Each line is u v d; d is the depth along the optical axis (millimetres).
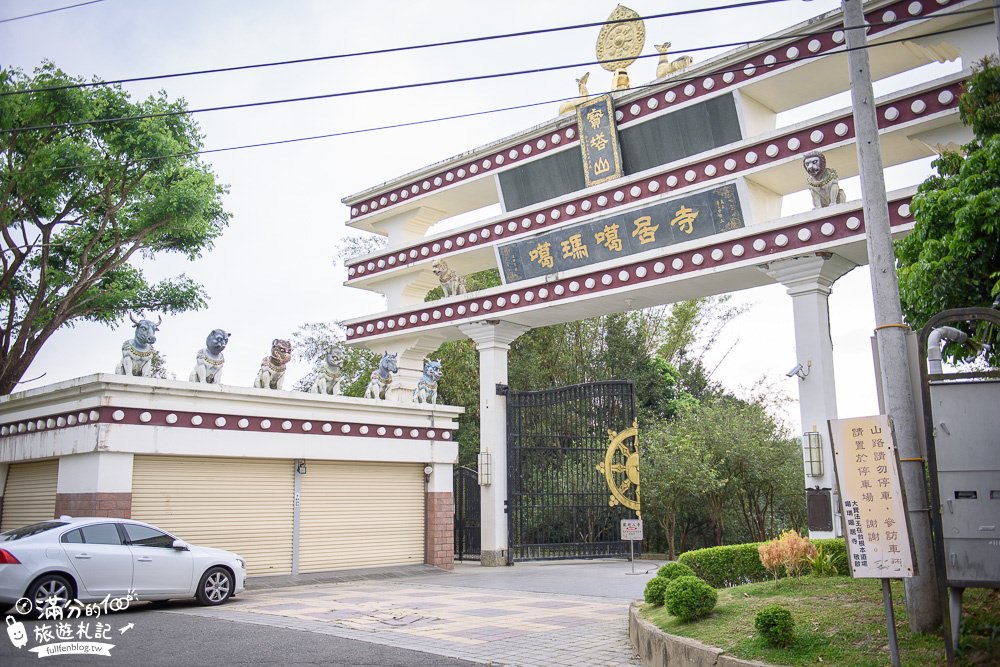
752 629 7934
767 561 10797
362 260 26859
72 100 20172
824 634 7473
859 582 9805
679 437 25688
